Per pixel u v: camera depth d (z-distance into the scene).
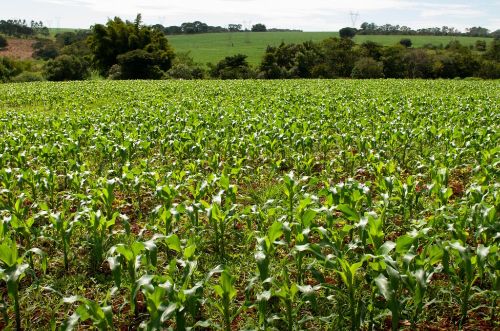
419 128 11.73
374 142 10.61
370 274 4.57
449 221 6.20
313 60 75.19
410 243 4.32
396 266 4.07
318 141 11.84
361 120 13.98
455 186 8.84
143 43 73.81
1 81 65.31
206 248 6.34
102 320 3.93
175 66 68.19
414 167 9.85
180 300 3.92
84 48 92.56
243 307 4.11
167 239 4.87
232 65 71.31
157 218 6.82
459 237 4.87
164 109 19.47
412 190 6.84
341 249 5.40
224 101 24.30
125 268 5.80
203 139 11.72
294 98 24.05
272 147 10.55
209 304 4.93
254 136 11.19
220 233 6.44
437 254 4.33
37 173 8.23
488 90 30.22
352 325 4.26
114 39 73.25
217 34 174.12
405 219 6.64
